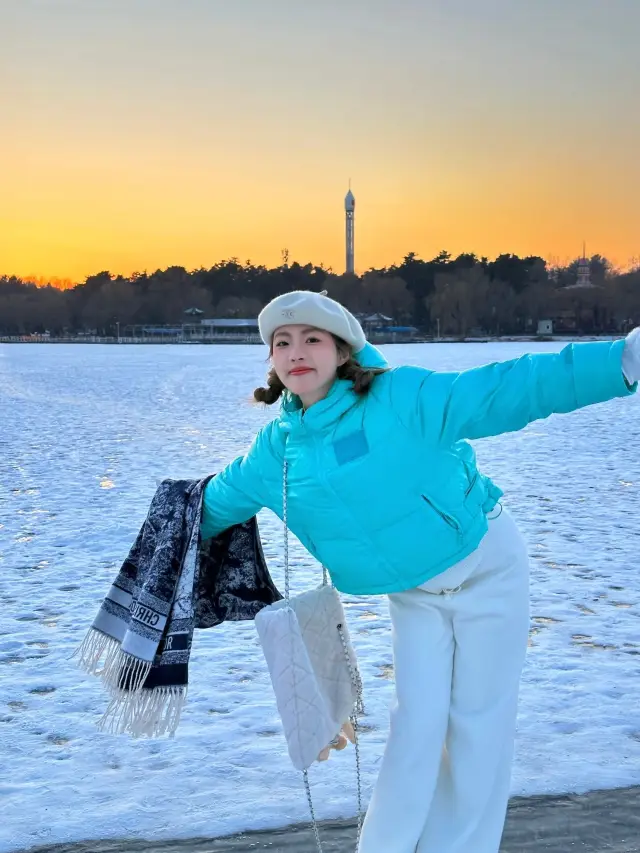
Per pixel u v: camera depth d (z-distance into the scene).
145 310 159.50
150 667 2.58
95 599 5.97
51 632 5.30
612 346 2.28
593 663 4.66
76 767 3.54
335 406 2.45
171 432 16.70
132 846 2.94
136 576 2.74
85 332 162.00
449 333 138.50
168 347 108.81
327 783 3.37
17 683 4.50
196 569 2.63
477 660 2.54
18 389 30.42
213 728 3.93
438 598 2.53
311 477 2.47
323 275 162.75
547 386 2.29
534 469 11.80
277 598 2.82
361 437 2.42
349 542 2.50
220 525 2.73
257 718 4.04
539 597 5.87
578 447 14.19
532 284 145.12
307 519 2.54
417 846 2.54
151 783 3.39
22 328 164.62
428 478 2.43
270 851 2.90
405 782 2.50
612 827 3.02
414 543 2.46
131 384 33.12
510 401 2.32
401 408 2.40
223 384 32.66
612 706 4.07
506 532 2.61
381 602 5.93
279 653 2.48
